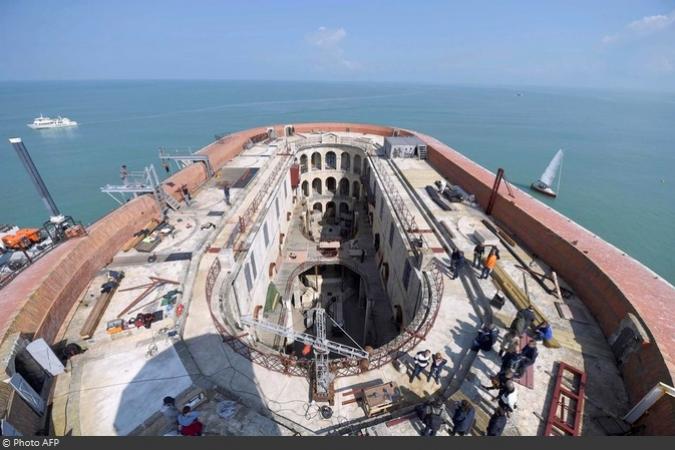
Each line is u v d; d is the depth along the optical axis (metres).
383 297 29.84
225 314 16.05
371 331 27.09
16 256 21.48
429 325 15.67
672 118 172.25
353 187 49.44
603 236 47.28
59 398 12.01
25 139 97.81
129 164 75.38
